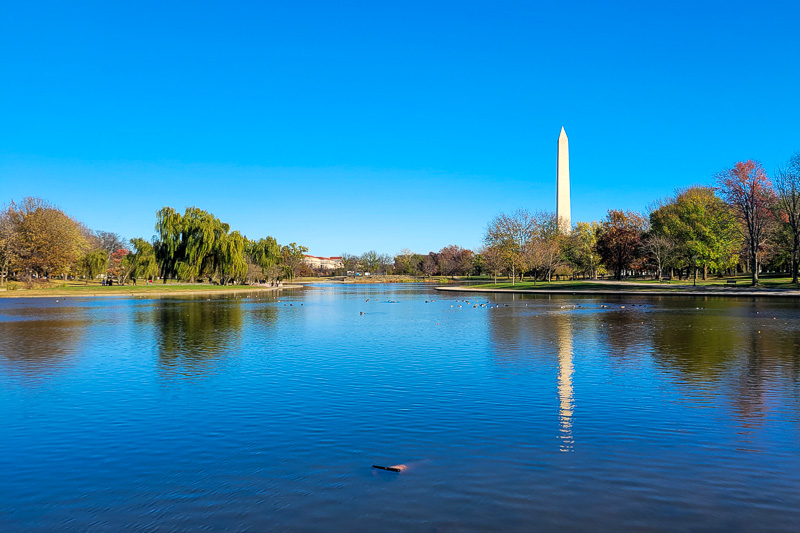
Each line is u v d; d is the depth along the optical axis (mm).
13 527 6125
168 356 18188
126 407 11281
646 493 6844
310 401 11680
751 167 61438
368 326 28391
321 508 6492
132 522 6219
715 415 10367
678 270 97438
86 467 7895
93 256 94188
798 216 59688
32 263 78000
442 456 8203
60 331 26219
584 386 13008
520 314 35500
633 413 10547
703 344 20109
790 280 69312
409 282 160625
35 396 12305
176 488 7125
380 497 6773
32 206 86000
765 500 6637
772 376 14062
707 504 6531
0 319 33125
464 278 169500
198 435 9336
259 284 108875
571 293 67625
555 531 5906
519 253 91250
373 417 10367
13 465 7996
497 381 13648
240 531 5980
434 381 13719
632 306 42062
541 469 7656
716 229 72562
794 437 9023
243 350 19594
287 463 7965
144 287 78812
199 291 77125
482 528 5977
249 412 10812
